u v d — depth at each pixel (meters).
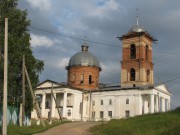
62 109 72.00
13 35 38.03
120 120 34.56
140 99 68.56
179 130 24.80
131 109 68.88
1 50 36.31
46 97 76.06
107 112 71.81
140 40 74.75
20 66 38.09
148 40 77.06
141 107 68.50
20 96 39.03
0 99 36.66
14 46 37.06
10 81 37.09
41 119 38.66
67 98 74.38
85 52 83.50
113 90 72.19
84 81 79.50
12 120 38.38
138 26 77.06
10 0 39.06
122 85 74.25
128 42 76.38
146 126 28.44
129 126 29.30
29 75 39.38
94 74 80.69
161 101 72.12
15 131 31.55
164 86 72.88
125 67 75.12
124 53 76.12
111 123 32.81
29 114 42.50
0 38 36.06
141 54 73.94
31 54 39.31
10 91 37.22
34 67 39.62
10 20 38.03
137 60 73.75
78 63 80.88
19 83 38.91
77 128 33.25
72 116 72.25
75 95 73.94
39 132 31.53
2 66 35.94
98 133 28.66
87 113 74.56
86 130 31.72
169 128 26.33
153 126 28.08
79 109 74.19
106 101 72.62
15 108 39.38
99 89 75.50
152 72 76.75
